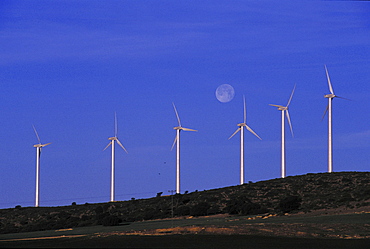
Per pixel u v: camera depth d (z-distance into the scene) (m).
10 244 125.88
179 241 128.25
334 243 132.00
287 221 177.12
